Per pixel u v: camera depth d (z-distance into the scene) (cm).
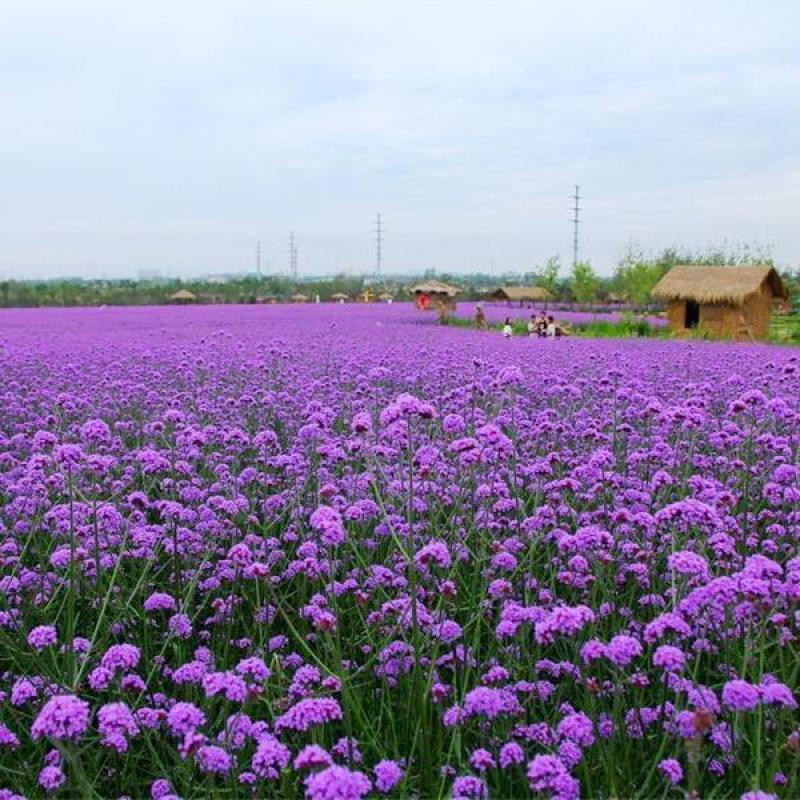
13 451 927
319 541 605
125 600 523
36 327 3397
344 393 1144
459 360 1744
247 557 474
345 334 2917
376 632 478
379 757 379
